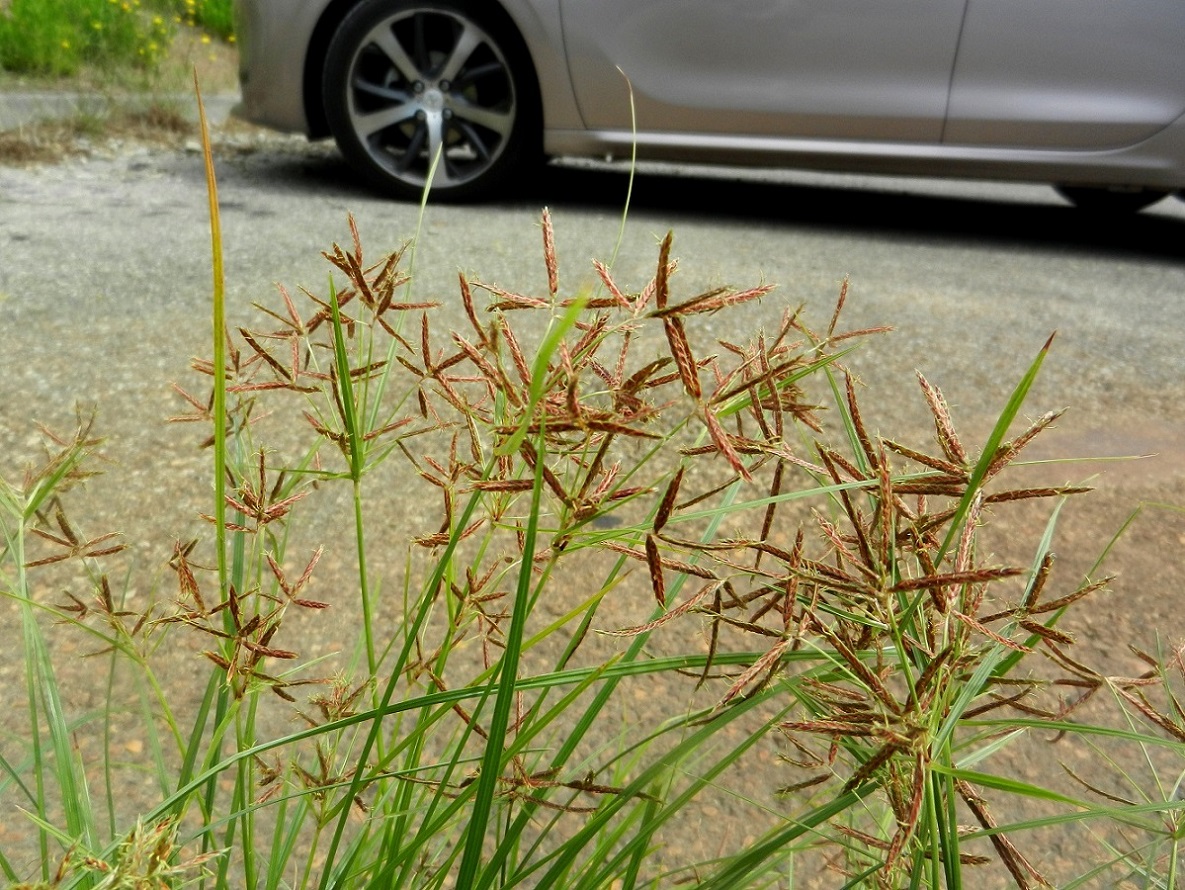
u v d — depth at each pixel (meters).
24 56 3.96
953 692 0.40
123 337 1.65
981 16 2.62
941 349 1.87
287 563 1.13
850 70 2.70
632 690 0.97
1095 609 1.13
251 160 3.34
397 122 2.83
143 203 2.58
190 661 0.96
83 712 0.89
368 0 2.72
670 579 1.12
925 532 0.41
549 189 3.26
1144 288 2.48
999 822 0.84
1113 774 0.90
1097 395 1.71
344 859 0.59
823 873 0.78
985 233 3.09
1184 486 1.42
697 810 0.84
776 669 0.41
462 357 0.47
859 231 2.96
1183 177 2.68
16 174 2.77
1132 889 0.76
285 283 1.94
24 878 0.71
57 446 1.29
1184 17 2.55
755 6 2.67
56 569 1.07
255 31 2.85
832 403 1.62
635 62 2.73
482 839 0.37
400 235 2.37
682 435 1.38
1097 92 2.63
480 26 2.75
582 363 0.34
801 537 0.36
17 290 1.83
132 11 4.40
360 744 0.85
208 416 0.54
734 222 2.93
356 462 0.47
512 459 0.45
